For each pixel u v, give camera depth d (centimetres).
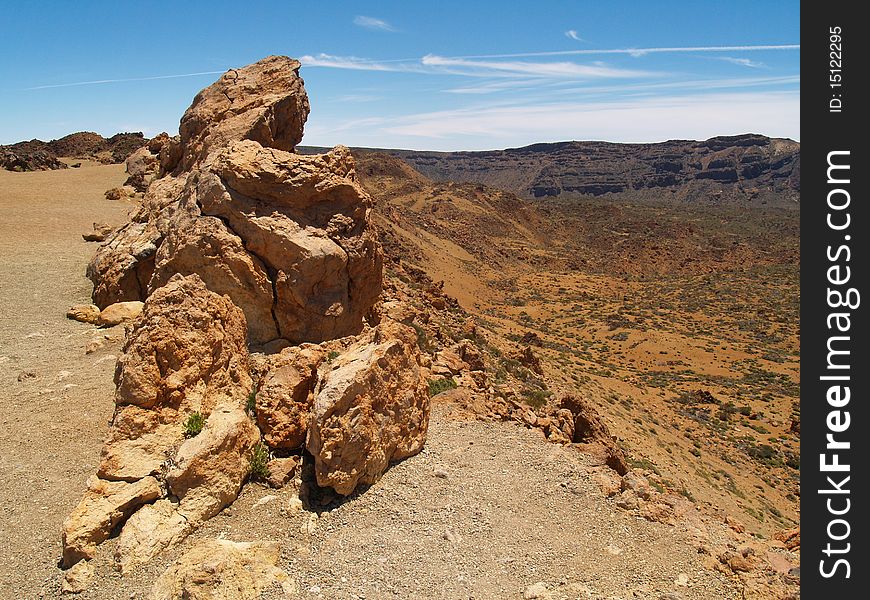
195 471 1147
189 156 2788
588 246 17625
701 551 1207
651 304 9631
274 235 1733
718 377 5716
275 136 2611
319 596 983
